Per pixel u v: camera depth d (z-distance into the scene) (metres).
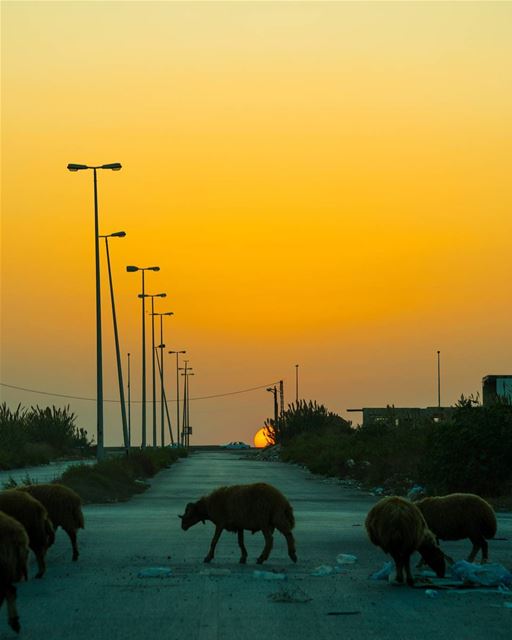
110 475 88.38
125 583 32.47
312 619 26.09
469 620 26.00
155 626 25.14
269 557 40.19
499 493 74.94
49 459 170.25
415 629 24.80
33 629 24.80
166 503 75.88
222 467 156.75
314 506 72.12
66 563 38.03
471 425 76.50
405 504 32.00
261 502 37.53
